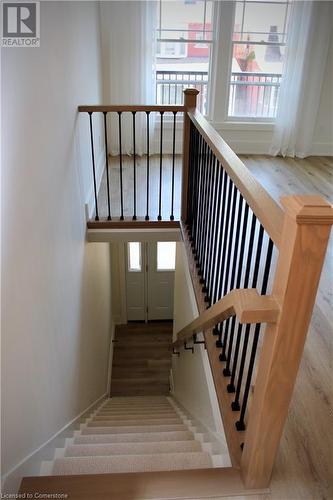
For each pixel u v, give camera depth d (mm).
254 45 5078
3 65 1337
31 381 1628
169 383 5281
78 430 2510
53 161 2102
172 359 5125
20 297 1485
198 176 2902
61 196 2307
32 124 1693
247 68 5207
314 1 4574
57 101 2236
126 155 5258
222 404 1774
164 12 4863
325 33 4750
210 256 2480
